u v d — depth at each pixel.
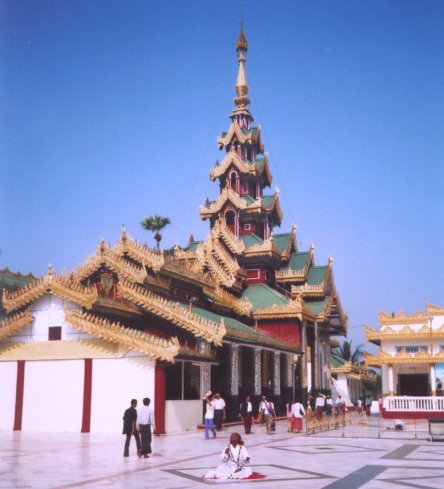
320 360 71.19
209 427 33.97
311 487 16.91
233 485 17.31
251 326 62.19
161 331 44.44
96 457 24.62
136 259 48.56
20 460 23.61
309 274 71.50
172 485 17.34
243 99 79.00
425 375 59.84
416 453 26.38
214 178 76.12
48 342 40.91
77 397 39.44
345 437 35.09
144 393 38.00
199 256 61.94
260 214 71.94
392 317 60.75
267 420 38.31
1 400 41.16
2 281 51.50
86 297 40.25
